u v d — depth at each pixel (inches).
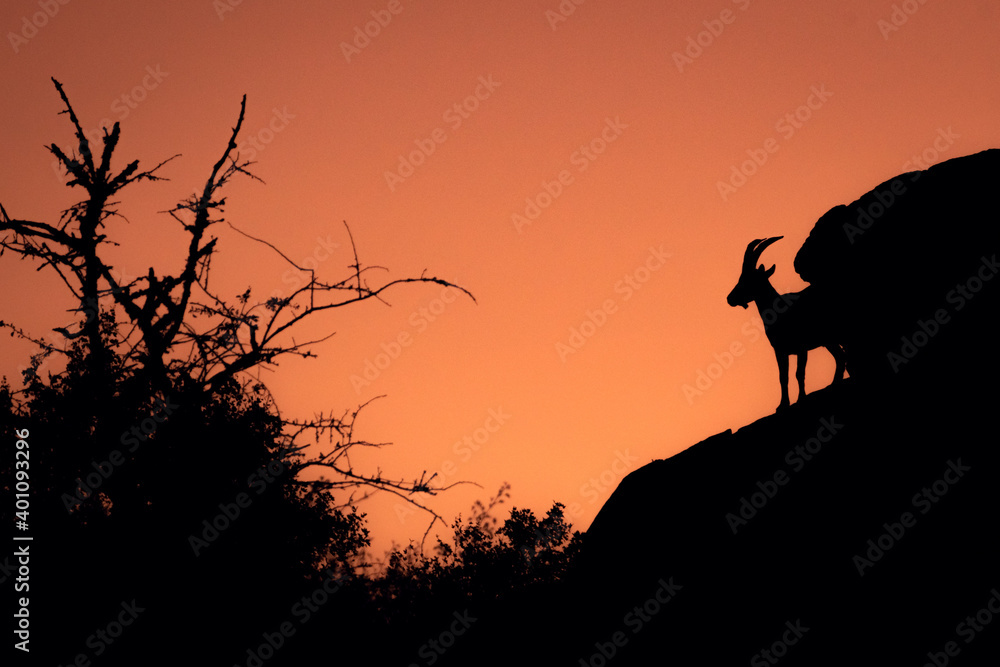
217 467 272.1
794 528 386.3
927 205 415.5
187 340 267.3
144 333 264.7
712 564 408.5
